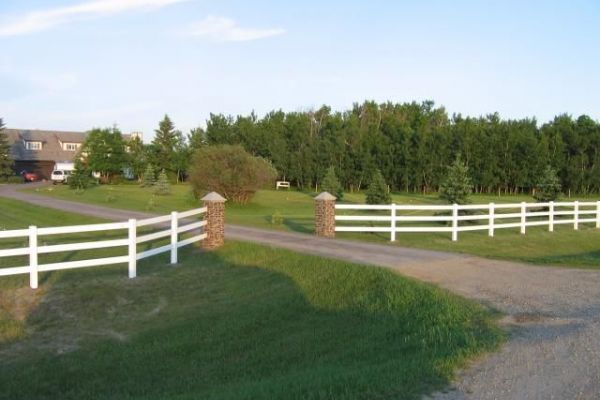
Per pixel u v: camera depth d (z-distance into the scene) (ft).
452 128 238.68
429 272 43.29
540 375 21.31
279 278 45.24
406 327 30.60
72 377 29.35
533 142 225.15
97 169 230.89
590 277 42.19
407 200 172.24
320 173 232.53
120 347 33.06
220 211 60.08
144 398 25.36
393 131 241.96
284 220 86.38
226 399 20.24
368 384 20.39
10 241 70.23
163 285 46.21
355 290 39.01
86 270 51.06
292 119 271.08
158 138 252.62
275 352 30.25
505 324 29.04
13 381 28.99
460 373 21.67
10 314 38.86
